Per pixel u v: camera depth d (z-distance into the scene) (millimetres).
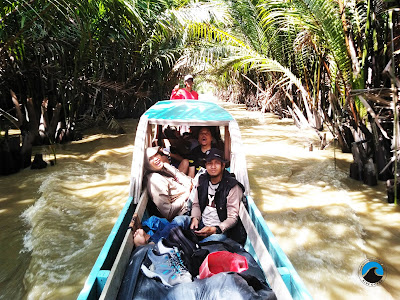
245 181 3961
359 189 5625
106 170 7023
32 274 3510
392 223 4398
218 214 3486
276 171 6777
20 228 4500
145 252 2727
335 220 4562
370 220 4516
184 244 2857
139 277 2539
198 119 4652
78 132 10547
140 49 11523
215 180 3553
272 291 2277
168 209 3926
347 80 6281
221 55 11344
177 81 15070
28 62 8625
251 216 3482
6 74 8547
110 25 9367
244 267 2508
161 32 10586
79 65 9078
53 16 6988
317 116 10320
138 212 3461
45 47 8562
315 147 8680
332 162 7238
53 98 9633
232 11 10648
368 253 3756
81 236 4281
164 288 2379
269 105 15367
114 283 2334
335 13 5879
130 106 14414
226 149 5227
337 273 3414
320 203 5137
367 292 3125
